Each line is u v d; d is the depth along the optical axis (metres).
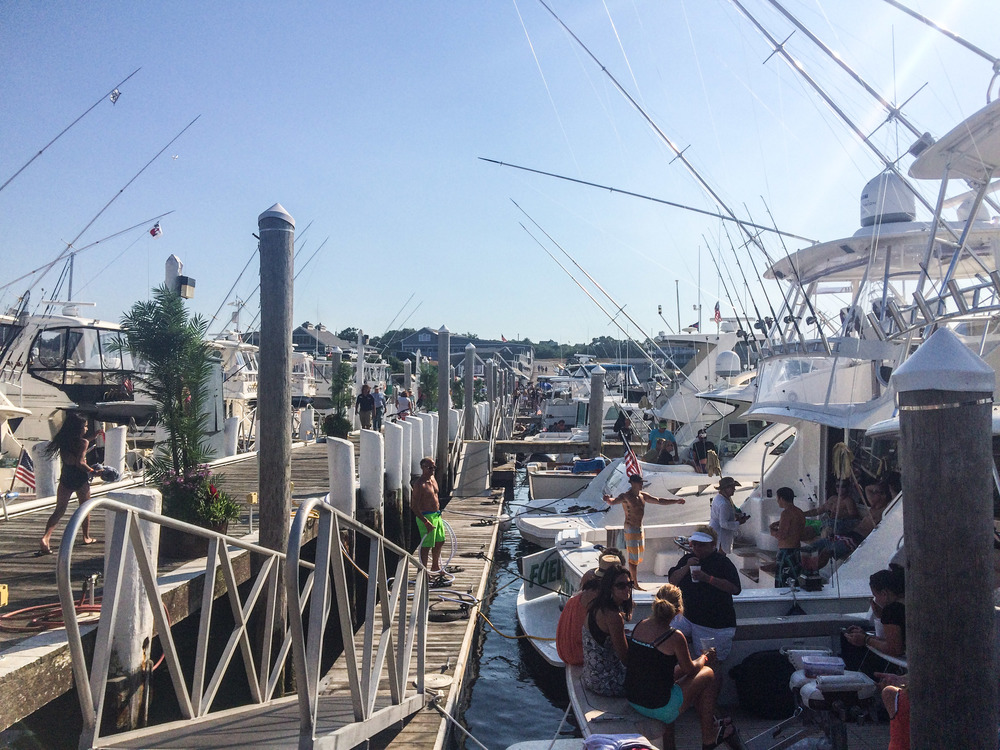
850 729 5.28
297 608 3.95
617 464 16.17
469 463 21.14
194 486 7.65
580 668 7.18
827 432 9.89
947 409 3.12
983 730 3.13
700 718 5.58
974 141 7.25
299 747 4.06
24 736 5.93
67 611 3.69
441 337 19.50
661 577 9.74
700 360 23.28
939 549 3.14
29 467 13.52
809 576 7.27
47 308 21.80
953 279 8.09
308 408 25.38
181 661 8.70
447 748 6.52
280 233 6.85
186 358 8.20
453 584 11.21
